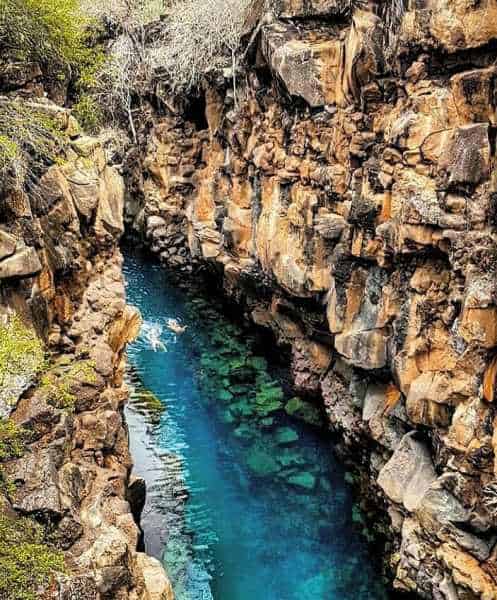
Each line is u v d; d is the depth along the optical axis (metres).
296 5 12.96
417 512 8.59
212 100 18.97
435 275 9.23
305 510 11.28
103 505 7.27
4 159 7.49
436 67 9.18
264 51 13.55
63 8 11.05
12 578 5.52
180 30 20.70
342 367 12.91
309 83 12.12
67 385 7.89
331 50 11.88
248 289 16.83
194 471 12.33
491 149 8.12
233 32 16.59
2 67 9.43
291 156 13.42
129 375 15.95
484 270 7.92
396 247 9.48
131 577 6.23
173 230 22.91
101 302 9.41
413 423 9.51
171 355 16.95
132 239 25.89
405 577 8.79
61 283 8.77
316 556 10.29
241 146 16.36
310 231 12.56
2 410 6.52
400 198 9.41
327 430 13.50
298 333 14.75
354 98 11.26
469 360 8.23
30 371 6.88
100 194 9.76
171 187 22.66
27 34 9.80
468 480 7.95
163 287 21.59
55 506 6.22
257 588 9.68
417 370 9.41
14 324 7.06
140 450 12.91
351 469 12.23
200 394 15.05
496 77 8.30
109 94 23.88
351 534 10.73
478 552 7.77
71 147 9.57
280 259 13.77
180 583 9.70
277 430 13.58
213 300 20.44
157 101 23.06
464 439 8.09
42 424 6.84
